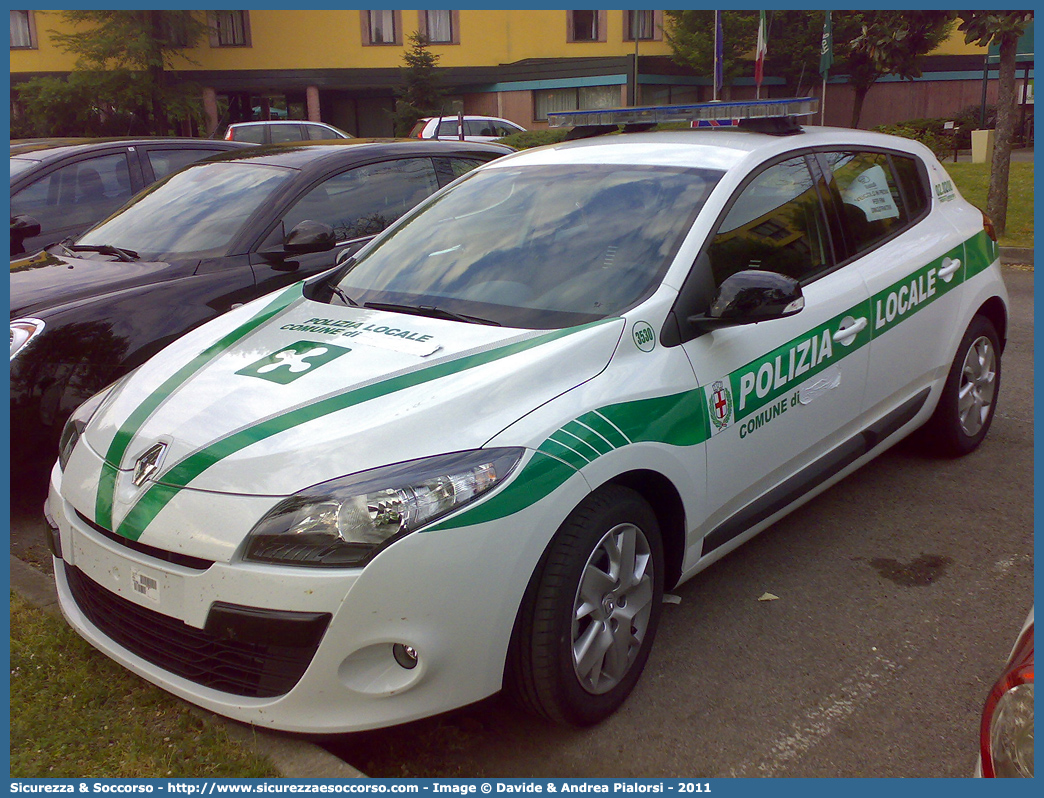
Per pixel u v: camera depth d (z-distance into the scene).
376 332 3.06
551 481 2.52
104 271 4.79
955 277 4.41
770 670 3.09
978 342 4.71
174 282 4.62
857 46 11.53
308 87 33.28
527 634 2.54
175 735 2.66
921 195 4.48
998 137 11.24
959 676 3.05
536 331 2.93
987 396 4.86
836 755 2.70
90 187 6.91
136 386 3.06
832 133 4.10
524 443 2.53
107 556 2.64
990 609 3.45
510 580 2.44
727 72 33.12
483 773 2.63
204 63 32.34
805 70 33.72
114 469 2.72
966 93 39.34
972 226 4.67
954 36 38.66
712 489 3.10
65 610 2.94
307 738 2.61
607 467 2.65
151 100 30.38
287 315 3.40
